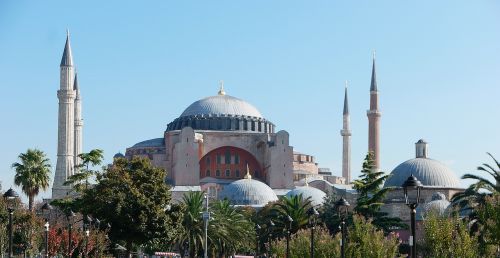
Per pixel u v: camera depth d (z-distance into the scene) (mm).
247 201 184250
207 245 110188
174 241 105312
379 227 102688
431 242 59500
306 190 174500
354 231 65812
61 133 174125
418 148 167500
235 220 115375
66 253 83375
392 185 157375
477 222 71000
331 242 68438
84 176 113062
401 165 162500
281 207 118562
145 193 92062
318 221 112250
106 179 92750
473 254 58562
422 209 136875
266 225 127625
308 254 69188
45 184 114438
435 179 158125
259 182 190875
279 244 84438
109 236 90875
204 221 105938
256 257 127938
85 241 78938
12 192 55781
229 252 119375
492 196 65750
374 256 63062
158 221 91250
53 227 89562
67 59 176250
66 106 174875
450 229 59375
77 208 101250
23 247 84250
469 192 73812
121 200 89375
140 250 124188
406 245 97438
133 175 93062
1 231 78125
